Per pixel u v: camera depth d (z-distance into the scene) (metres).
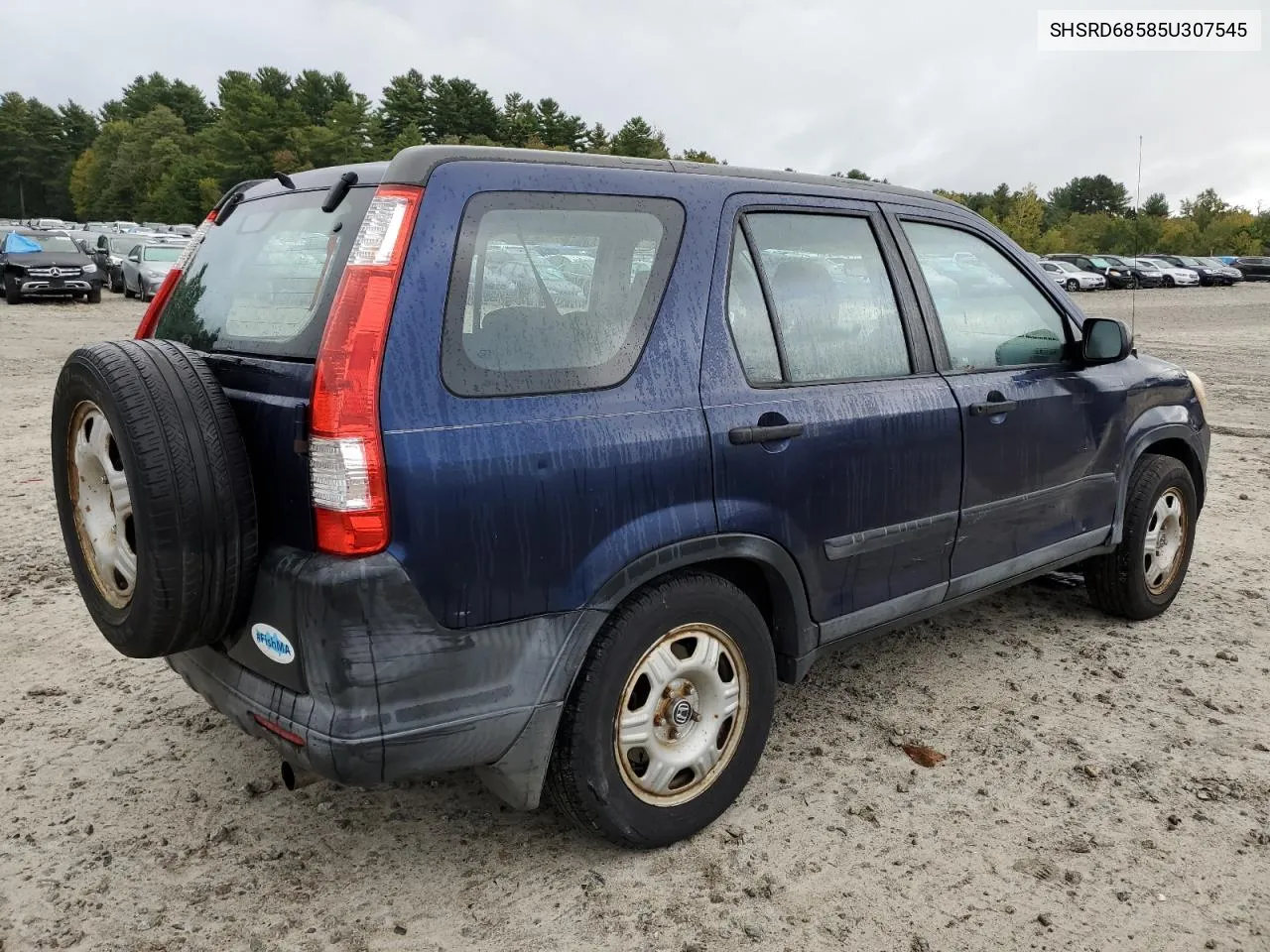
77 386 2.56
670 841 3.01
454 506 2.44
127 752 3.62
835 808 3.27
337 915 2.75
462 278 2.52
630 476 2.73
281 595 2.44
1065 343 4.31
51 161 143.50
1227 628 4.85
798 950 2.62
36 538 6.21
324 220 2.79
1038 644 4.66
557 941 2.65
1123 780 3.45
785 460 3.10
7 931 2.67
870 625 3.53
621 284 2.85
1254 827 3.17
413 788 3.40
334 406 2.32
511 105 117.25
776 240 3.26
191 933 2.68
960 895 2.84
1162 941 2.66
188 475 2.38
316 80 113.00
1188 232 76.25
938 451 3.59
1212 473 8.45
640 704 2.90
